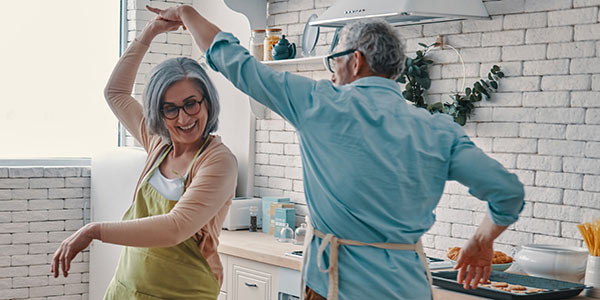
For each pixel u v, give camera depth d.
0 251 4.59
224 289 4.06
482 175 1.89
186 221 2.19
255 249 3.86
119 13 5.18
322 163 1.92
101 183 4.63
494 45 3.52
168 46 5.14
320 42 4.42
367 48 2.01
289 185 4.66
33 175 4.69
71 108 5.04
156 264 2.32
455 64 3.69
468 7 3.40
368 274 1.91
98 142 5.14
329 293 1.93
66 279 4.81
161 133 2.39
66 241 2.13
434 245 3.80
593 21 3.15
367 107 1.91
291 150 4.64
